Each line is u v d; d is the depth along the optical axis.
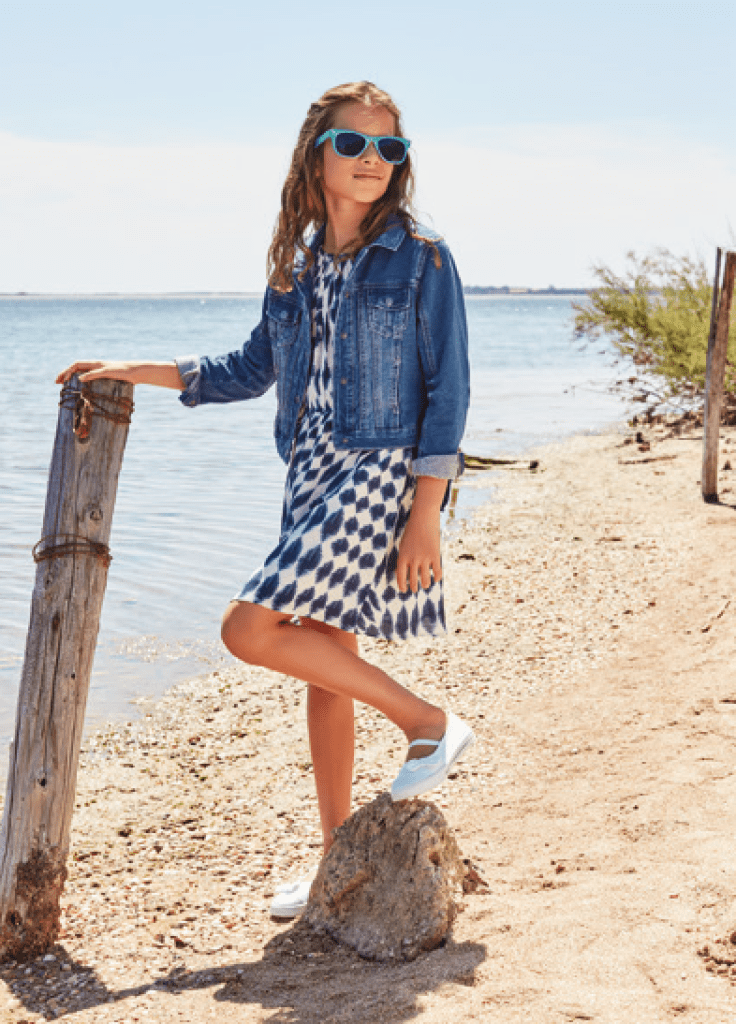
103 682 5.89
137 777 4.63
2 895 2.94
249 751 4.91
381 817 2.95
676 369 15.16
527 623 6.61
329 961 2.78
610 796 3.82
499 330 78.00
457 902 2.86
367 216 2.84
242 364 3.16
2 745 5.06
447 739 2.80
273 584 2.62
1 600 7.47
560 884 3.06
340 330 2.78
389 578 2.76
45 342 55.72
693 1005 2.28
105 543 2.99
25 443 15.66
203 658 6.30
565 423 18.61
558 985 2.38
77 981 2.78
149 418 19.52
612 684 5.27
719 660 5.30
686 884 2.88
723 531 8.35
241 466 13.47
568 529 9.47
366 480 2.71
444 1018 2.27
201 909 3.23
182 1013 2.54
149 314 156.50
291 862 3.61
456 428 2.74
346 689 2.76
